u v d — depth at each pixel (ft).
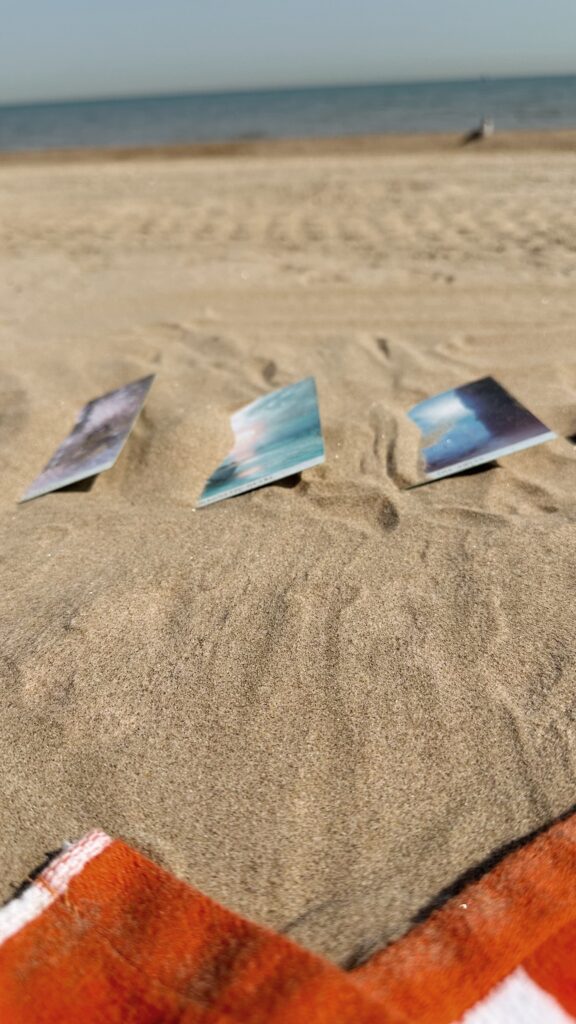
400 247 4.55
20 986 0.98
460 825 1.17
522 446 1.97
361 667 1.44
